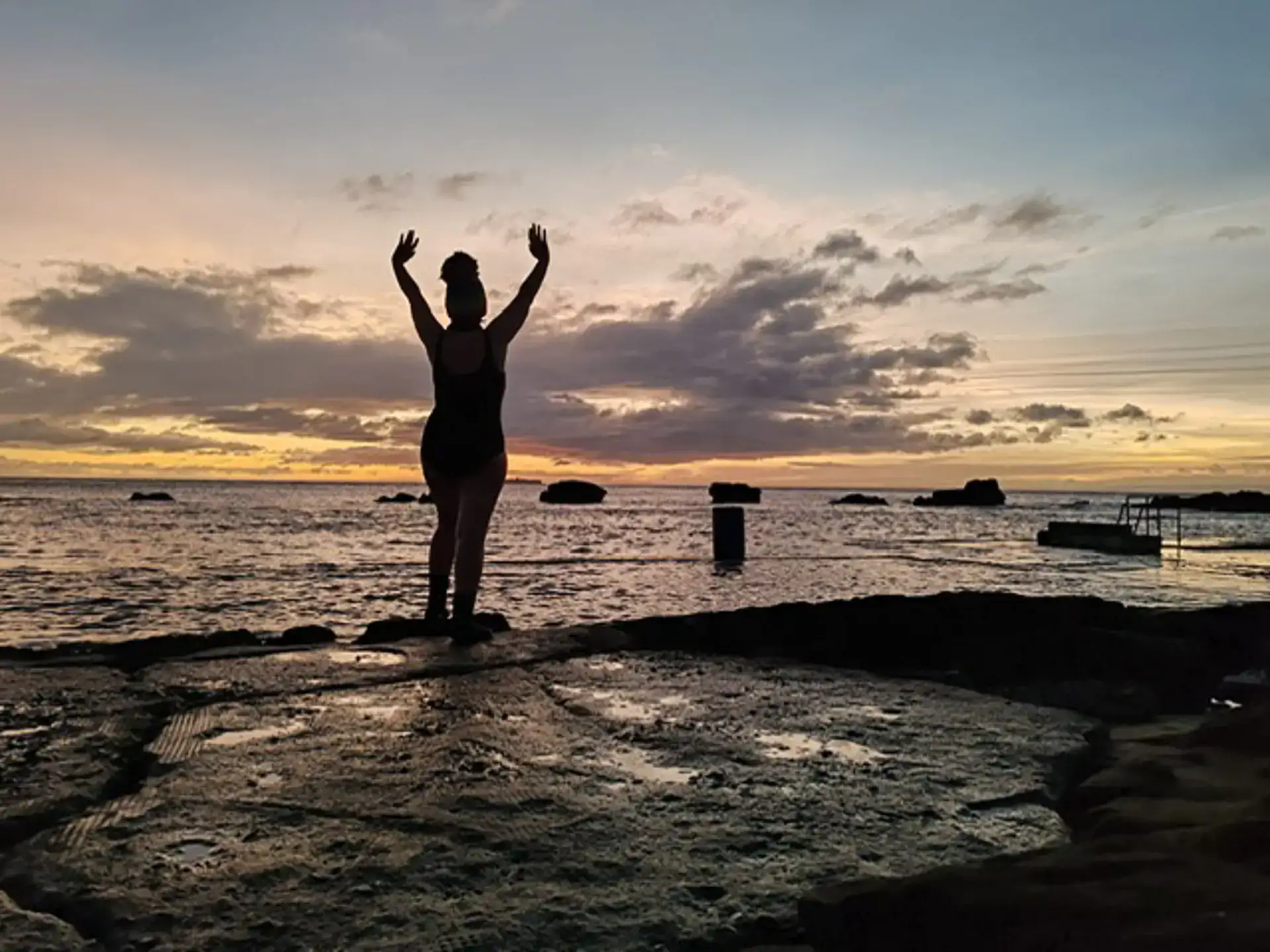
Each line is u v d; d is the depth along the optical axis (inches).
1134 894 82.5
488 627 271.6
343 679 198.5
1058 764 147.6
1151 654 251.1
